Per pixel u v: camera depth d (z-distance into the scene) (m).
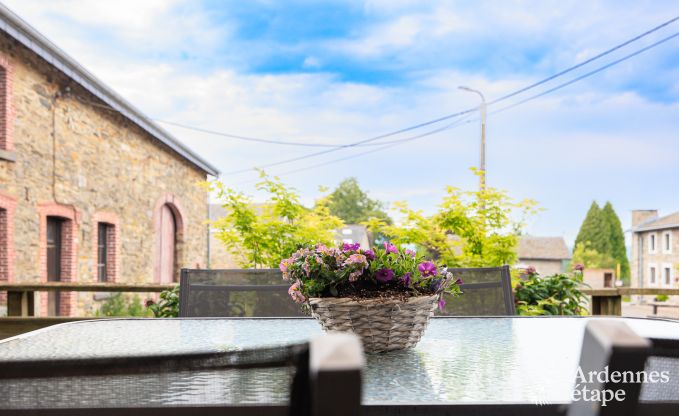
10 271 6.07
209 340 1.61
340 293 1.39
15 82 6.22
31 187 6.54
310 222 4.86
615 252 44.62
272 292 2.37
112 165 8.72
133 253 9.53
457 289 1.58
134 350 1.42
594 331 0.53
